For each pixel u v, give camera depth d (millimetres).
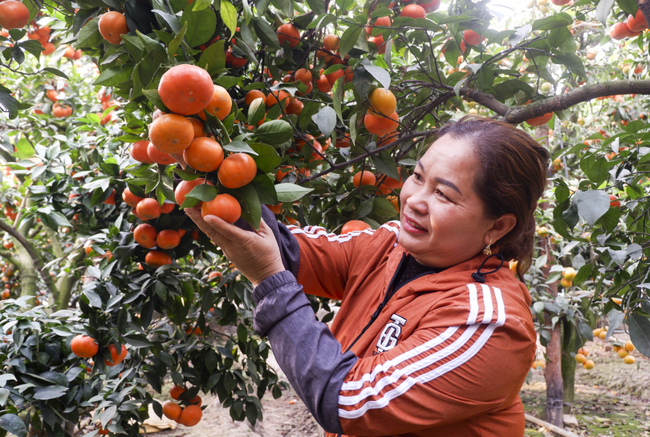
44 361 1932
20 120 3402
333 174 2109
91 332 1906
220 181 871
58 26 1681
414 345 848
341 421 824
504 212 938
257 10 1365
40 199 2295
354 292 1183
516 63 2121
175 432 3867
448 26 1744
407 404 795
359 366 855
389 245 1218
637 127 1658
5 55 1449
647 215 1949
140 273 1991
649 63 3736
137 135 1101
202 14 960
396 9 1754
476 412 834
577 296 3678
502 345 826
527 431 4309
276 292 923
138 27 1072
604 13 1592
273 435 4023
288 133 958
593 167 1741
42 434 2029
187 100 782
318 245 1276
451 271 995
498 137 921
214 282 2422
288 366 876
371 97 1526
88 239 2076
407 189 1027
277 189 1015
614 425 4480
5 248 4062
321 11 1594
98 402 2225
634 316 1614
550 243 3857
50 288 3514
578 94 1613
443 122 2174
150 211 1711
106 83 1095
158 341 2176
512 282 982
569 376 4625
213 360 2381
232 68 1542
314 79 1788
